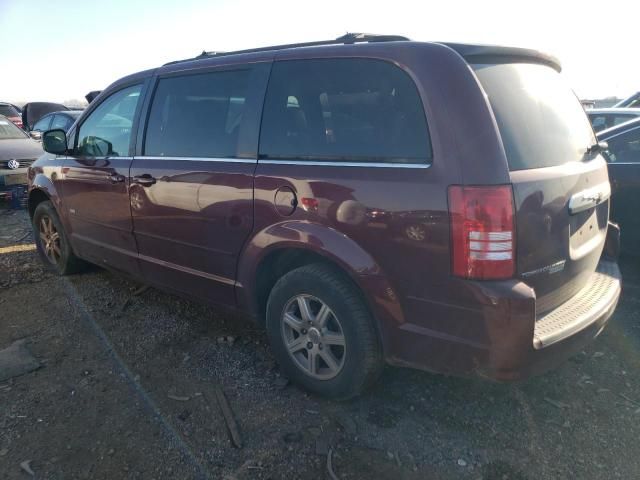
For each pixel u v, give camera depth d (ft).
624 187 14.35
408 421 8.74
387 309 7.98
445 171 7.22
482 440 8.24
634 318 12.25
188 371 10.40
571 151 8.70
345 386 8.82
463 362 7.52
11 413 9.07
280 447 8.15
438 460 7.83
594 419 8.70
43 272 16.37
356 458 7.89
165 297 14.15
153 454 8.04
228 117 10.18
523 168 7.36
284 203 8.89
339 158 8.43
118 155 12.55
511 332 7.00
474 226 6.96
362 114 8.29
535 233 7.32
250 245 9.55
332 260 8.36
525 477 7.47
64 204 14.52
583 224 8.73
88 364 10.71
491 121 7.19
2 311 13.41
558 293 8.19
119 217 12.53
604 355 10.71
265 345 11.42
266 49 10.15
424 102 7.56
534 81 8.62
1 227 23.07
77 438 8.42
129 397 9.52
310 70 9.06
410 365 8.16
